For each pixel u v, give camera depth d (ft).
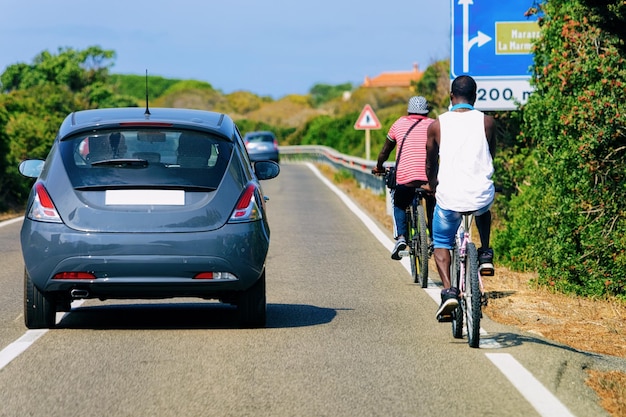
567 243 67.10
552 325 51.62
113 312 54.44
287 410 32.99
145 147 46.42
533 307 56.85
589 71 68.85
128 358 40.91
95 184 45.11
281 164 292.61
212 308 56.49
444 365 39.91
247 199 46.16
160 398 34.47
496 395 35.17
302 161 335.26
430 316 52.54
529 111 76.13
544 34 77.66
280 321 50.70
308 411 32.89
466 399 34.58
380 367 39.50
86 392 35.35
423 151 64.08
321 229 103.81
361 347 43.57
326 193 159.94
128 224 44.50
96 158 45.98
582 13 70.64
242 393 35.22
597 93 66.54
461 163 43.37
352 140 328.29
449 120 43.68
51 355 41.47
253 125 538.88
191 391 35.47
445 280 45.01
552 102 71.87
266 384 36.55
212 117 49.85
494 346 43.88
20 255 83.46
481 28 87.76
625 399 34.99
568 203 67.56
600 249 66.18
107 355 41.47
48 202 45.11
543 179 72.49
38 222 44.91
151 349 42.75
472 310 42.75
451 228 44.78
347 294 61.16
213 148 47.03
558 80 72.23
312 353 42.16
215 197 45.50
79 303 58.29
